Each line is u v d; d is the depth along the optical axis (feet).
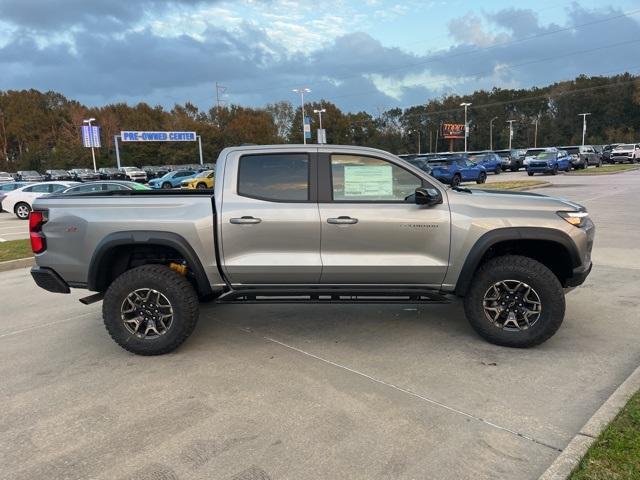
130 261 15.98
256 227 14.48
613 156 146.30
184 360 14.62
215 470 9.41
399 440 10.24
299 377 13.26
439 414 11.19
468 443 10.07
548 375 12.95
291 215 14.46
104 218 14.73
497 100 384.88
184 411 11.63
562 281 15.44
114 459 9.84
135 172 164.04
